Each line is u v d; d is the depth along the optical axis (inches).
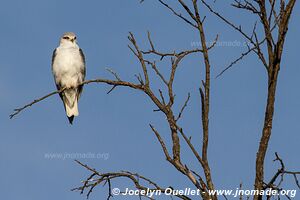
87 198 350.6
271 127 331.3
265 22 341.7
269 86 336.5
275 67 336.2
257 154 327.6
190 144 326.0
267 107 334.6
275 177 319.3
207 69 345.4
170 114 360.2
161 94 364.5
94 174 350.0
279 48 336.5
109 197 351.6
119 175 348.2
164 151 347.9
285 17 339.6
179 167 343.3
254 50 344.5
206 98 338.3
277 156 314.7
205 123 333.4
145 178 346.6
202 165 322.7
